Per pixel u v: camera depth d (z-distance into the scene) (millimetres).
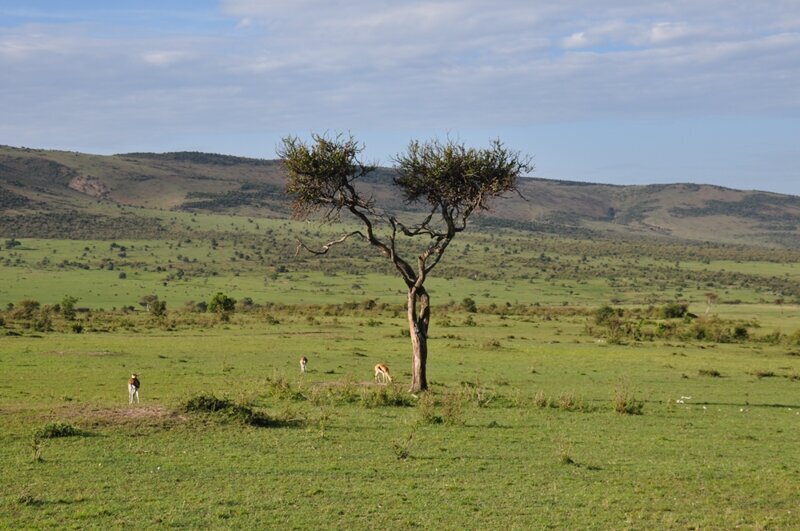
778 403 32750
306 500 15391
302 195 32031
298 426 22906
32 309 81812
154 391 29750
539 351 53500
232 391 29844
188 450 19125
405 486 16641
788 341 70125
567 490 16812
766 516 15383
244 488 16094
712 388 37219
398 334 64562
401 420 24656
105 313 90312
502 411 27625
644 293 163500
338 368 40312
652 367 45938
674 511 15586
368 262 191875
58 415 22172
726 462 20219
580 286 172250
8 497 14969
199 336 58719
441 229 34656
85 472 16844
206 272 168750
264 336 59938
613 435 23562
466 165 31125
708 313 118625
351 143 31547
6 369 35188
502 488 16781
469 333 69500
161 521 13867
